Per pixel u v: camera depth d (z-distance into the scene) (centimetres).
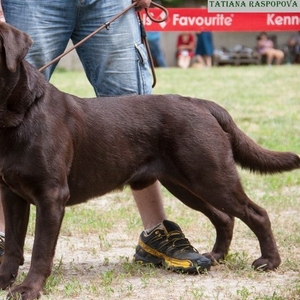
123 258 968
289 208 1277
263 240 909
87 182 863
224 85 3117
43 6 932
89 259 968
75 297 791
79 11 950
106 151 866
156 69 3953
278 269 905
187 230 1129
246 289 793
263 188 1429
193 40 4359
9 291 781
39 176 788
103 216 1203
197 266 891
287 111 2427
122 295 798
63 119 823
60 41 957
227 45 4784
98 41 953
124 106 891
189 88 3017
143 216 957
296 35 4750
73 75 3691
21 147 783
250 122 2225
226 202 898
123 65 961
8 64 751
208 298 784
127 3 959
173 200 1349
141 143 889
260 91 2920
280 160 933
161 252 923
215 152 890
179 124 892
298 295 784
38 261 793
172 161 898
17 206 848
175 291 816
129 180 900
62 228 1118
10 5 936
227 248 951
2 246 919
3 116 773
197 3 5159
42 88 811
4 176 795
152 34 4175
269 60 4419
